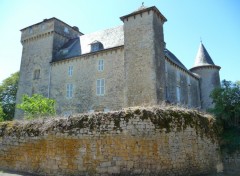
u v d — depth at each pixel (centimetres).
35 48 2764
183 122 1080
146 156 955
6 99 3550
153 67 1809
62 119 1086
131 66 1909
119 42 2183
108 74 2084
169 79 2223
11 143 1206
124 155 949
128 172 930
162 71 1933
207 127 1230
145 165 944
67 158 1010
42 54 2664
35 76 2655
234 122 1387
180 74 2505
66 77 2369
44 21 2756
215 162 1228
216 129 1323
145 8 1961
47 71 2547
